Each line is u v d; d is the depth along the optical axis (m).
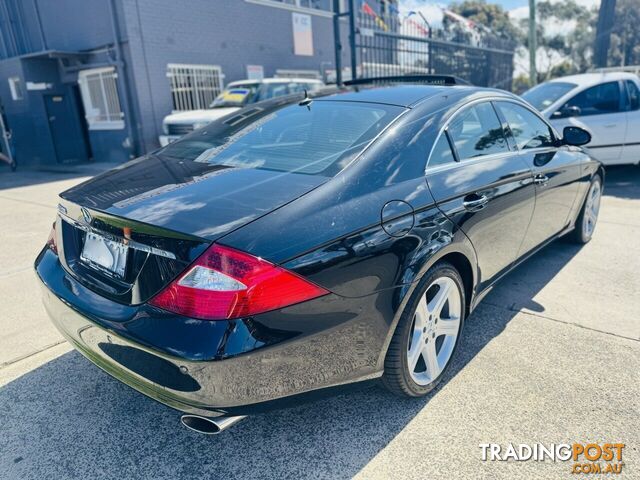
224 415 1.78
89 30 11.81
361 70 10.23
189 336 1.67
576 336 2.94
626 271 3.91
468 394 2.42
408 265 2.10
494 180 2.76
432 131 2.49
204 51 12.47
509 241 3.02
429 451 2.07
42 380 2.64
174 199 1.98
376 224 2.01
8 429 2.26
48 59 13.12
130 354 1.81
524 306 3.35
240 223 1.77
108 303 1.93
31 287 3.93
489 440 2.12
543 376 2.55
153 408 2.41
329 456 2.07
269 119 2.78
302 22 14.96
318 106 2.75
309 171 2.14
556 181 3.55
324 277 1.82
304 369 1.84
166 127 9.78
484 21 35.28
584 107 6.84
